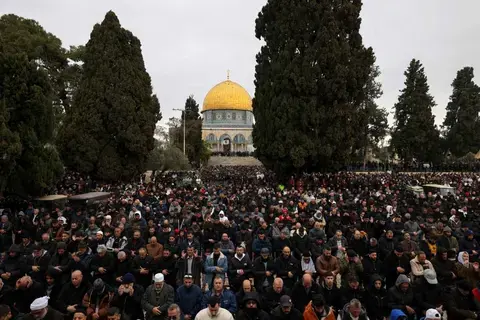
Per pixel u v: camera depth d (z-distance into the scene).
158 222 12.28
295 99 29.55
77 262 7.70
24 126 16.53
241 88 97.50
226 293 7.05
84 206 15.53
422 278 7.27
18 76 16.47
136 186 25.94
